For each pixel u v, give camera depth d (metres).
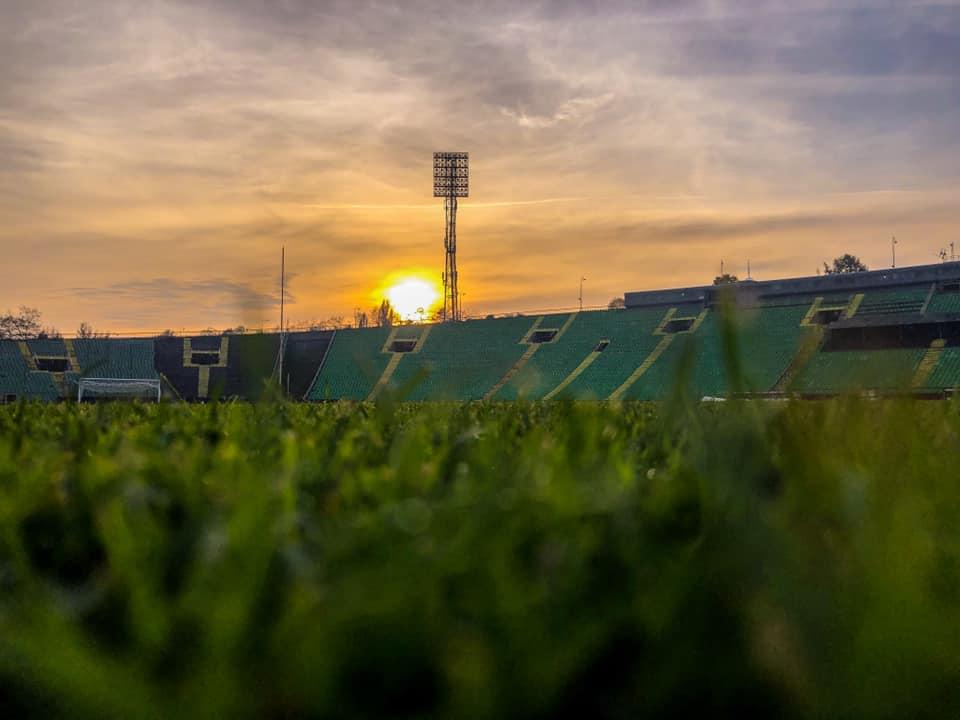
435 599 0.83
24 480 1.43
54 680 0.71
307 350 82.38
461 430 2.53
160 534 1.05
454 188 100.69
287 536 1.00
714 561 0.93
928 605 0.84
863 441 1.26
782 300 81.25
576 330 78.75
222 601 0.77
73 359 78.31
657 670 0.88
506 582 0.86
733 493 0.98
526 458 1.60
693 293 88.69
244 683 0.77
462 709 0.77
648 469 1.84
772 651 0.87
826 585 0.90
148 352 80.69
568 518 1.04
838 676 0.84
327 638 0.78
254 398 2.97
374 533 0.94
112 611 0.90
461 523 0.94
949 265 75.00
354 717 0.80
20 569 1.06
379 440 2.29
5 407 3.95
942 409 2.38
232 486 1.34
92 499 1.32
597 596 0.93
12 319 140.75
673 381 1.33
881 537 0.89
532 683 0.79
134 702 0.71
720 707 0.90
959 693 0.82
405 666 0.81
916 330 64.81
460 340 81.94
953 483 1.15
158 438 2.43
